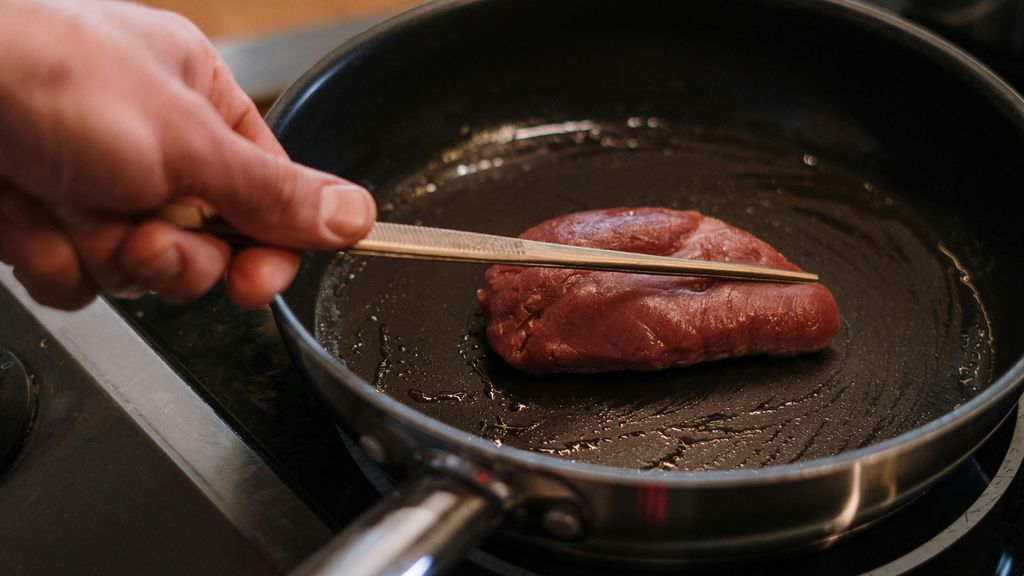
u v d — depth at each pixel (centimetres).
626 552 52
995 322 65
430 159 73
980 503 56
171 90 49
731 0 71
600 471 49
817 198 71
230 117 59
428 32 69
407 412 50
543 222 68
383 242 54
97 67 48
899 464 50
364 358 64
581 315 61
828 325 62
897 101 70
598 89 75
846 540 55
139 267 51
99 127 48
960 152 68
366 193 53
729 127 75
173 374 59
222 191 50
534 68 73
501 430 61
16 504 56
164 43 53
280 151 60
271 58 76
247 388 60
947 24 73
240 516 55
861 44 69
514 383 62
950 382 62
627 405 61
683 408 61
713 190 72
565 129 75
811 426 61
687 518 50
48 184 49
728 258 63
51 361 60
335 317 65
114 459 57
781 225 70
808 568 55
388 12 84
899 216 70
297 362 55
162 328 63
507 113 74
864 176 72
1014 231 66
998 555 55
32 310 61
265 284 53
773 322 62
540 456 49
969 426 51
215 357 62
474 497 49
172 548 54
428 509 49
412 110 71
